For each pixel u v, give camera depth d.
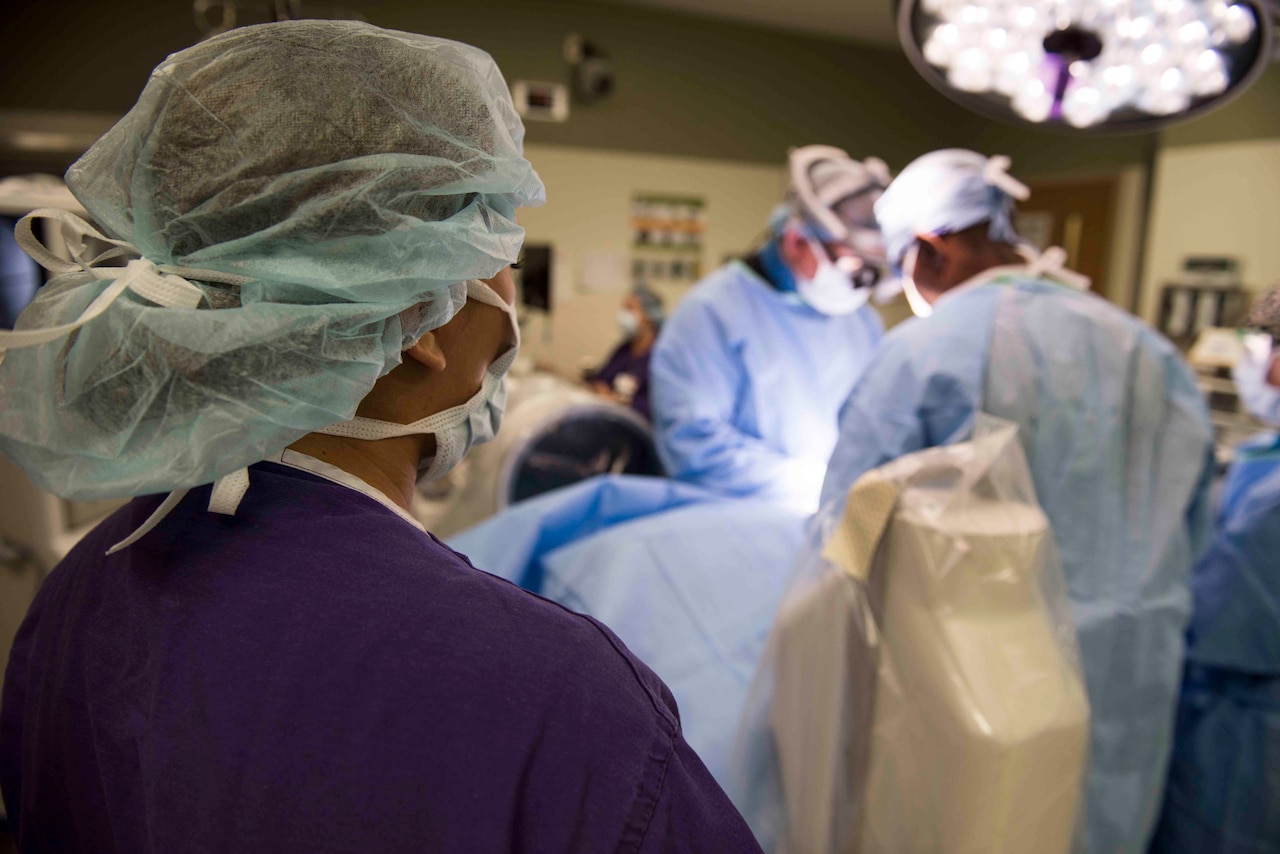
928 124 4.31
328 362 0.38
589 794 0.35
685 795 0.38
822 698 0.73
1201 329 2.99
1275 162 2.80
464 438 0.49
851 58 4.10
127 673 0.38
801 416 1.63
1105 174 3.54
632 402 3.11
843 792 0.71
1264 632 1.06
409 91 0.40
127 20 3.02
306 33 0.39
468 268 0.41
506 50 3.47
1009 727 0.60
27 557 1.40
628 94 3.71
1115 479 0.91
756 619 1.01
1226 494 1.31
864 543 0.68
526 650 0.36
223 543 0.39
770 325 1.61
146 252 0.38
